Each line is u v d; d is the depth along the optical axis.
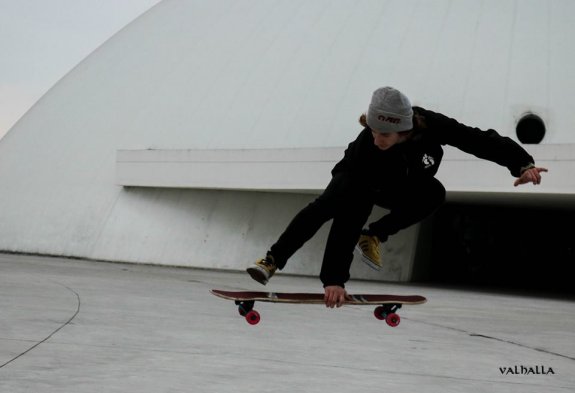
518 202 36.22
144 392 6.71
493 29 38.25
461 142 7.59
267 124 38.75
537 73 35.44
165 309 14.91
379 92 7.29
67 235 41.41
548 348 11.37
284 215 39.59
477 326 14.70
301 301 8.63
